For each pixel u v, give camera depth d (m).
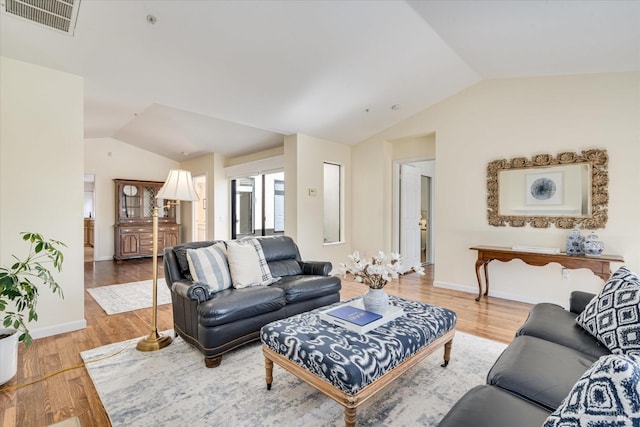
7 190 2.55
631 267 3.18
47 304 2.73
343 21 2.68
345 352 1.57
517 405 1.11
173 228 7.35
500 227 3.98
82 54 2.68
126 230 6.70
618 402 0.61
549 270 3.67
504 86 3.94
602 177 3.31
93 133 6.05
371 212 5.42
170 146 6.56
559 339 1.64
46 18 2.26
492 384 1.30
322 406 1.77
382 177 5.27
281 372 2.13
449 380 2.03
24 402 1.79
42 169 2.71
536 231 3.72
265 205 7.30
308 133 4.92
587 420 0.64
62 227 2.80
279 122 4.44
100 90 3.46
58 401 1.80
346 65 3.32
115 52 2.71
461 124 4.29
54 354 2.38
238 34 2.66
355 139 5.41
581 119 3.46
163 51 2.77
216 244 3.00
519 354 1.46
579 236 3.28
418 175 6.14
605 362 0.68
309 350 1.60
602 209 3.32
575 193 3.48
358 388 1.44
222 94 3.57
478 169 4.15
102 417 1.67
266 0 2.36
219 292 2.57
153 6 2.29
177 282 2.53
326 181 5.51
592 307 1.73
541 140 3.69
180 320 2.56
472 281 4.23
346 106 4.24
